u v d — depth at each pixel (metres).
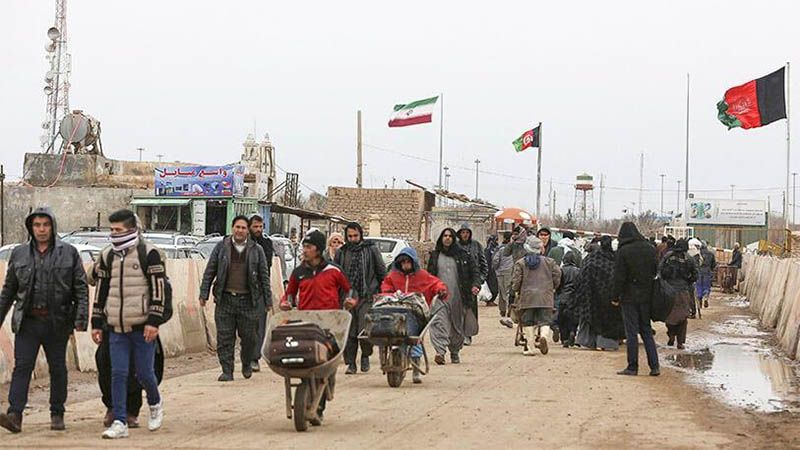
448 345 18.48
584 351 21.05
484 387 15.12
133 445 10.22
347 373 16.78
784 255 60.81
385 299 15.23
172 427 11.41
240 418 12.09
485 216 64.75
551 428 11.52
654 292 16.89
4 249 24.78
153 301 10.75
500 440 10.72
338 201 63.69
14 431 10.88
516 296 20.14
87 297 11.05
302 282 12.78
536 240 20.11
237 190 50.25
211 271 15.90
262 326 17.27
